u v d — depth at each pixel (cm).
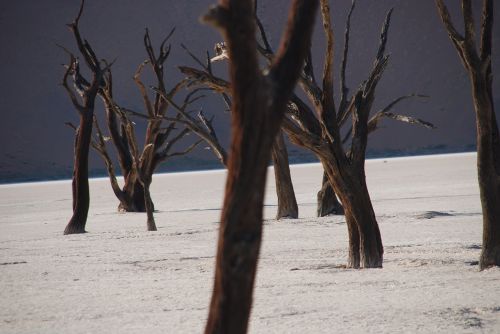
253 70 1081
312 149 2786
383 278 2656
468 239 3778
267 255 3519
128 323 2105
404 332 1864
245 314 1096
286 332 1909
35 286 2834
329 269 2945
